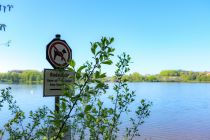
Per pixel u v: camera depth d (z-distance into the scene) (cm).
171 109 9706
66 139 469
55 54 628
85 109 329
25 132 580
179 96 16938
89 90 324
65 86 334
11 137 584
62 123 344
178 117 7438
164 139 4422
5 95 666
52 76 623
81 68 320
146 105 662
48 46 620
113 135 550
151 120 6538
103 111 450
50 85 620
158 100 13725
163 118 7075
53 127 364
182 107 10481
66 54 641
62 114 338
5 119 4750
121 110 572
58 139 360
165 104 11712
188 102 12888
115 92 574
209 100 14150
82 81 322
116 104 569
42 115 581
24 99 12506
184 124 6144
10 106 671
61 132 348
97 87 322
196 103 12412
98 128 488
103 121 483
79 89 322
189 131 5275
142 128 5303
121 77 580
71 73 372
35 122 578
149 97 15425
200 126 5909
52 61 623
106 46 319
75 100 323
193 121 6681
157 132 4969
